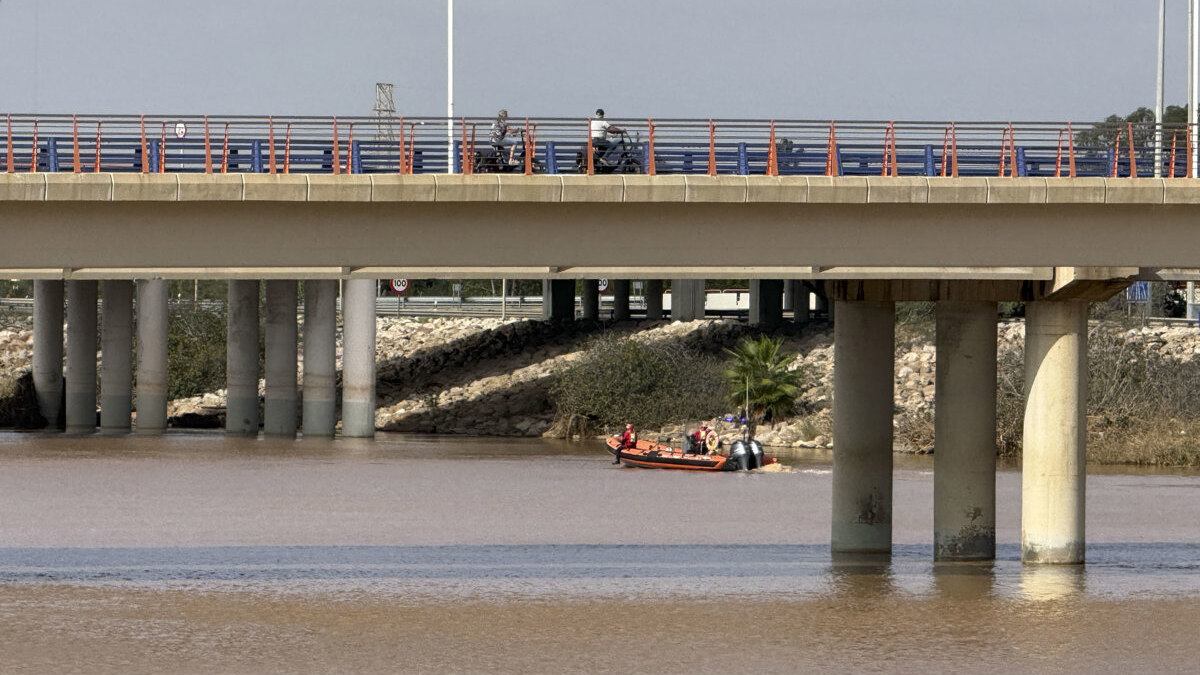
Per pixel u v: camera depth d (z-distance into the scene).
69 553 82.88
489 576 75.88
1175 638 62.19
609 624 64.38
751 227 67.69
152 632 62.34
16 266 64.38
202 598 69.44
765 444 166.50
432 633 62.59
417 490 116.62
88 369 176.88
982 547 78.50
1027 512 76.56
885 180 67.31
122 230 64.62
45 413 183.62
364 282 166.00
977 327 76.88
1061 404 74.25
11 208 64.06
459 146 78.12
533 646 60.41
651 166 71.31
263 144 78.81
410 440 166.75
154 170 80.44
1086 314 74.75
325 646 60.12
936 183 67.38
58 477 124.12
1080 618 65.50
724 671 56.81
